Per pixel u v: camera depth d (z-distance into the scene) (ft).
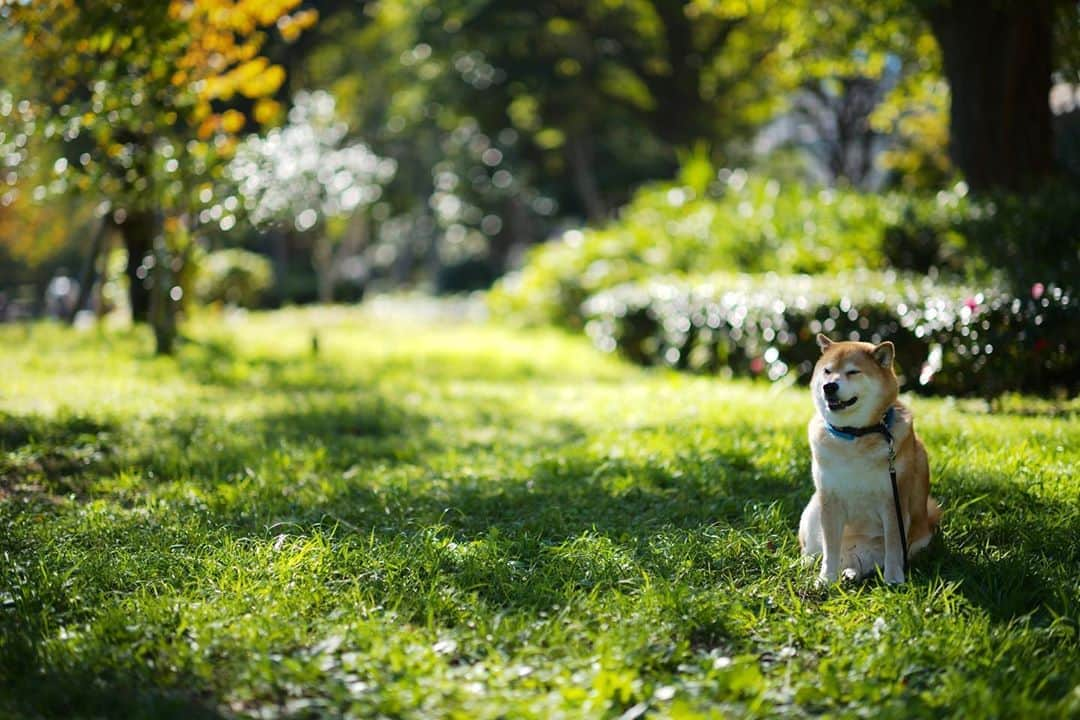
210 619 15.29
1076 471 21.59
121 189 42.34
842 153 109.09
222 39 44.60
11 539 19.79
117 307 78.33
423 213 165.17
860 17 55.57
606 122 122.11
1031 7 44.50
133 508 22.62
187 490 23.77
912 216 45.01
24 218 76.69
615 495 23.13
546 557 18.90
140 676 13.61
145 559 18.19
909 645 14.25
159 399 35.55
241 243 142.82
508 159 150.92
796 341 37.93
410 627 15.58
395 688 13.12
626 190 137.39
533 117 124.16
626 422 31.40
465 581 17.31
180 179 41.57
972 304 31.37
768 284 42.16
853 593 16.55
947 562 17.81
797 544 19.25
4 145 36.94
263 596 16.21
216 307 83.92
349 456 28.43
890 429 16.40
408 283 190.70
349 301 144.25
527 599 16.56
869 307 35.29
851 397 16.10
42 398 34.55
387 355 57.77
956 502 20.35
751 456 25.07
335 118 111.14
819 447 16.69
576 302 73.56
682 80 112.06
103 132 35.68
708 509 21.47
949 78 46.98
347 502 23.06
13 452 26.84
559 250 78.74
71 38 33.17
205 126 44.96
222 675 13.78
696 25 109.29
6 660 13.97
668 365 48.08
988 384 31.73
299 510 22.50
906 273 42.47
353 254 189.06
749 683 13.23
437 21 112.68
